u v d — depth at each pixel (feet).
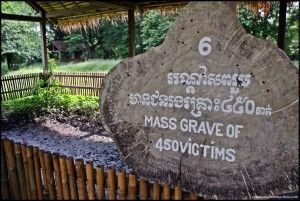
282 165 12.44
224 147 13.21
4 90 37.04
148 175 14.76
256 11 25.07
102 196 12.65
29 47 80.23
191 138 13.79
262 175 12.73
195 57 13.50
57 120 31.04
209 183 13.53
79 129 28.30
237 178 13.08
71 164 12.66
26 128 28.91
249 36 12.51
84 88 39.86
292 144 12.22
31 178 13.04
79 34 96.32
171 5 26.14
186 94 13.75
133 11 27.45
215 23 13.01
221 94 13.14
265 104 12.49
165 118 14.25
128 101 14.97
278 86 12.23
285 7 21.59
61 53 100.83
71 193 12.87
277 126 12.38
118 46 89.97
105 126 15.46
